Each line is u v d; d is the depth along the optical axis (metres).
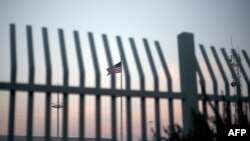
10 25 3.48
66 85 3.38
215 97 3.98
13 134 3.12
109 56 3.72
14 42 3.39
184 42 4.04
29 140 3.15
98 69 3.57
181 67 4.02
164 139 3.58
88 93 3.43
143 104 3.65
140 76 3.71
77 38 3.69
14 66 3.26
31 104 3.23
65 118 3.30
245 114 3.55
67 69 3.43
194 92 3.87
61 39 3.61
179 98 3.84
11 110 3.16
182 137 3.45
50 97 3.31
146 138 3.56
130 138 3.50
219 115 3.47
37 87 3.27
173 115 3.76
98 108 3.45
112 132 3.44
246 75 4.29
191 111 3.61
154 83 3.76
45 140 3.19
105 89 3.51
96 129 3.38
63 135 3.25
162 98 3.74
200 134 3.34
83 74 3.47
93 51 3.68
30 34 3.51
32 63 3.35
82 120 3.35
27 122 3.18
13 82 3.21
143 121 3.60
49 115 3.26
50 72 3.36
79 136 3.30
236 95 4.10
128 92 3.60
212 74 4.08
